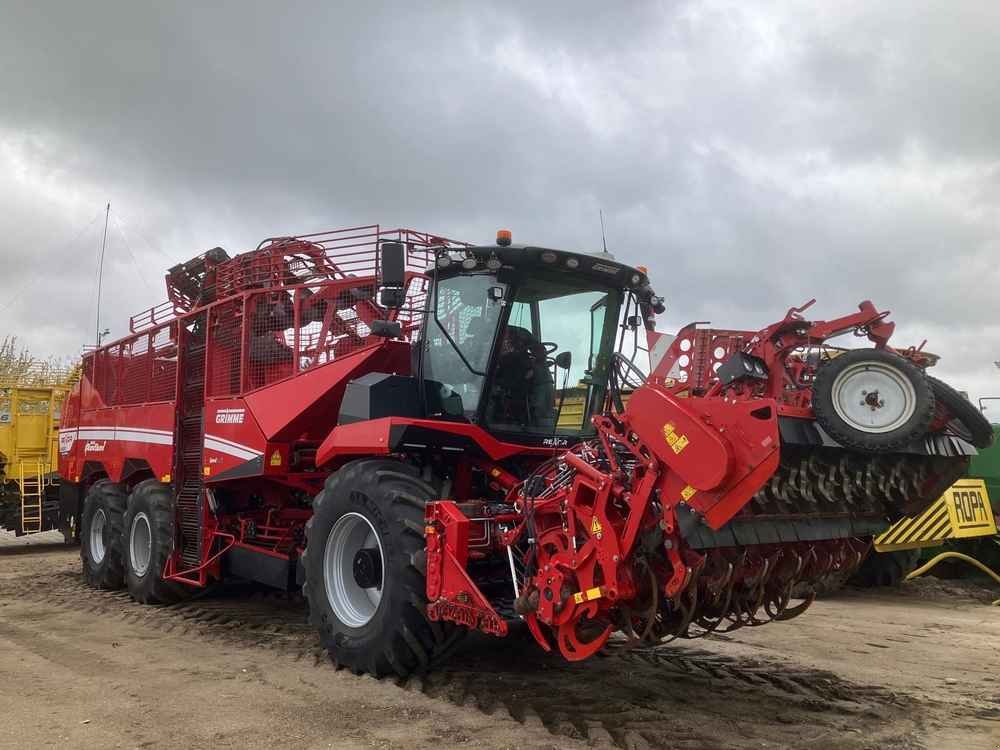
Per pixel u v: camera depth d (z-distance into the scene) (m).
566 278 5.97
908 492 4.70
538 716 4.42
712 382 4.64
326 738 4.05
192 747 3.92
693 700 4.77
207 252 8.59
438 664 5.23
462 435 5.54
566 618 4.36
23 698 4.75
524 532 4.81
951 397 4.24
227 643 6.36
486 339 5.74
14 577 10.55
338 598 5.56
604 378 6.20
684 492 3.96
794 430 4.04
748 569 4.45
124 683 5.10
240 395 7.31
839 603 8.85
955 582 10.49
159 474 8.40
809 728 4.29
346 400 6.01
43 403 15.54
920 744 4.10
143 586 8.23
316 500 5.80
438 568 4.86
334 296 6.88
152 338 8.94
